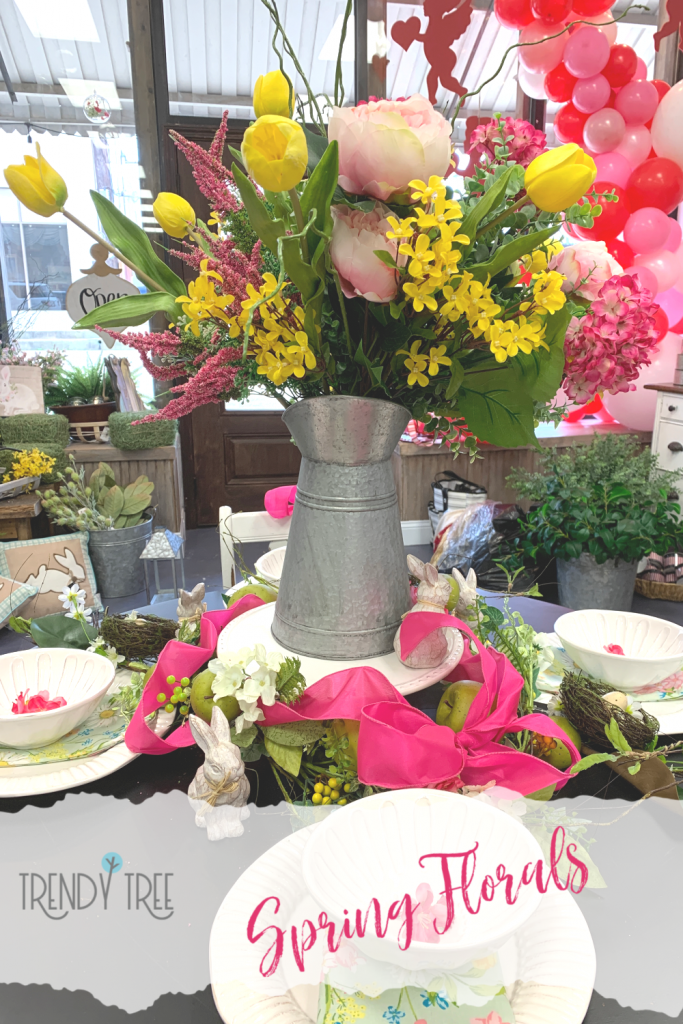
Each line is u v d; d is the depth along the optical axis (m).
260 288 0.61
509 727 0.67
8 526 2.82
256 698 0.66
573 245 0.71
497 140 0.76
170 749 0.73
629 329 0.67
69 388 3.72
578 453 2.91
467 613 0.84
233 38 3.66
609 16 2.89
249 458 4.17
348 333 0.66
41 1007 0.49
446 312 0.61
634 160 3.05
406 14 3.69
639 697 0.84
